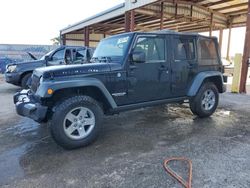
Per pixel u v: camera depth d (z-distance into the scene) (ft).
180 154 10.55
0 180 8.58
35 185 8.23
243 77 26.53
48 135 13.35
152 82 13.61
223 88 17.33
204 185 8.04
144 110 18.79
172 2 38.11
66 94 11.61
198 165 9.46
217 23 52.03
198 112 16.10
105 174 8.91
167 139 12.48
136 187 8.01
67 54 26.81
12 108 19.86
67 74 11.08
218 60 17.28
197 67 15.62
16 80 26.84
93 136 11.68
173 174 8.77
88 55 26.89
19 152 11.04
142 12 40.34
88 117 11.66
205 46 16.22
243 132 13.51
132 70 12.75
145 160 10.01
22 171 9.23
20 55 65.41
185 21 49.78
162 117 16.81
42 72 11.24
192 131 13.73
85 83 11.14
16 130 14.30
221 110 18.83
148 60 13.32
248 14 25.38
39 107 10.83
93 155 10.60
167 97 14.57
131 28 38.14
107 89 12.07
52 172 9.11
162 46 13.88
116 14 43.39
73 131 11.25
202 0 39.29
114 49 13.58
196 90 15.31
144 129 14.17
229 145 11.55
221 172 8.89
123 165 9.60
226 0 39.01
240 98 23.84
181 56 14.78
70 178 8.66
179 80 14.83
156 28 62.59
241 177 8.52
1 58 57.67
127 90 12.75
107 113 12.88
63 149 11.32
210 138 12.55
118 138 12.69
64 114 10.82
